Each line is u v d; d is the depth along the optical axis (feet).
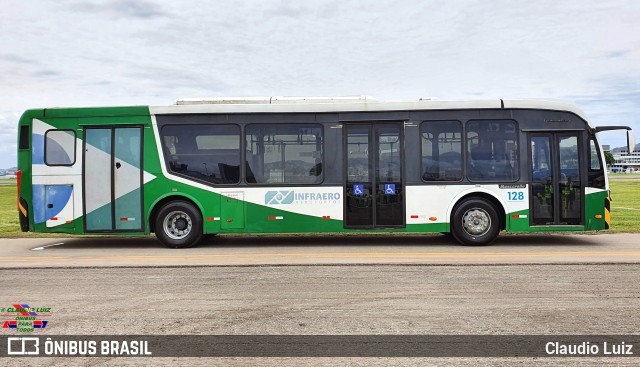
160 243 45.16
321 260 33.83
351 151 41.19
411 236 48.11
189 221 41.29
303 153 41.29
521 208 40.60
